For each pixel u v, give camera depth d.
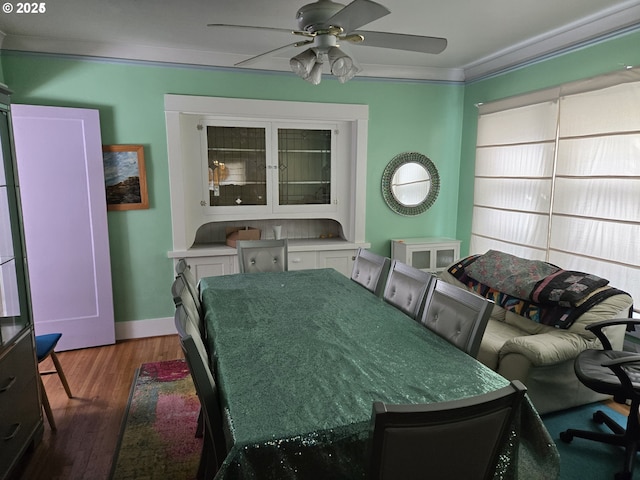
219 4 2.51
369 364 1.60
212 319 2.10
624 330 2.54
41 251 3.24
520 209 3.52
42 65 3.21
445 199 4.48
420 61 3.88
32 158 3.12
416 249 4.11
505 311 2.95
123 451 2.17
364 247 4.22
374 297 2.49
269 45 3.36
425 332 1.94
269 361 1.62
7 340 1.95
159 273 3.72
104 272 3.45
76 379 2.96
